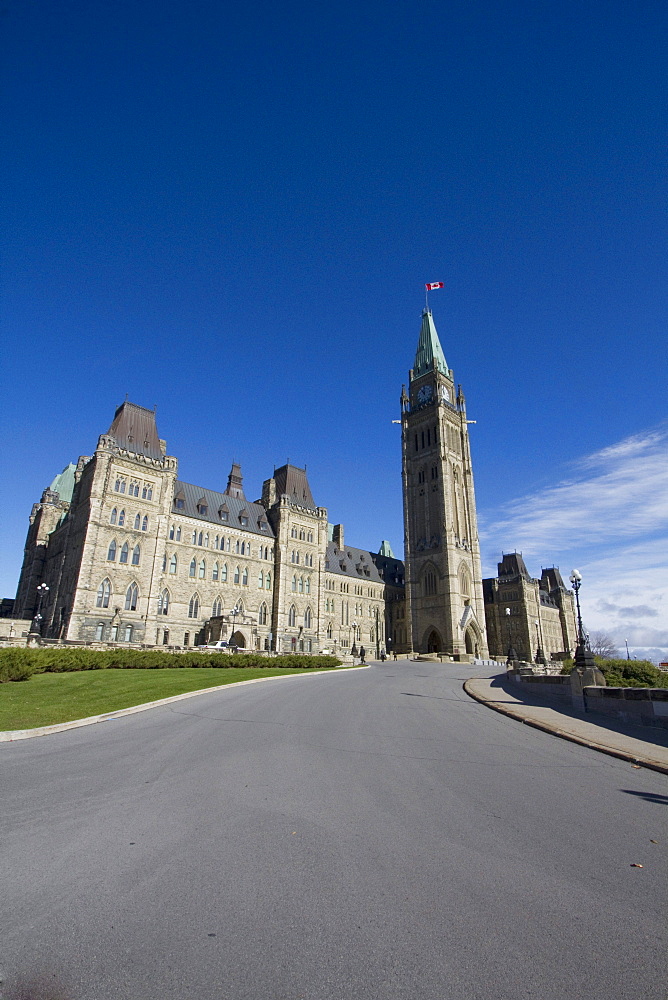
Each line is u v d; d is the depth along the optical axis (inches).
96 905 239.8
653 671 1397.6
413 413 4798.2
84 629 2381.9
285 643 3312.0
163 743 600.7
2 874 269.7
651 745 605.0
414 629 4264.3
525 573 5142.7
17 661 1194.6
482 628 4293.8
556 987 185.8
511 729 738.8
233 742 606.2
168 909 236.5
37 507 3403.1
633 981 189.5
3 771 474.3
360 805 382.0
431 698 1126.4
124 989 183.6
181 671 1620.3
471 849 305.7
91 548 2464.3
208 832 328.8
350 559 4690.0
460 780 454.0
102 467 2571.4
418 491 4579.2
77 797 397.7
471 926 224.7
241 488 3801.7
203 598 2992.1
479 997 179.9
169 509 2790.4
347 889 256.4
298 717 803.4
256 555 3336.6
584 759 550.0
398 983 187.5
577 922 228.7
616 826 345.4
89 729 700.0
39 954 203.6
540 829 338.6
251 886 258.8
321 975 191.9
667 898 250.8
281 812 366.0
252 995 180.7
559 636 5590.6
